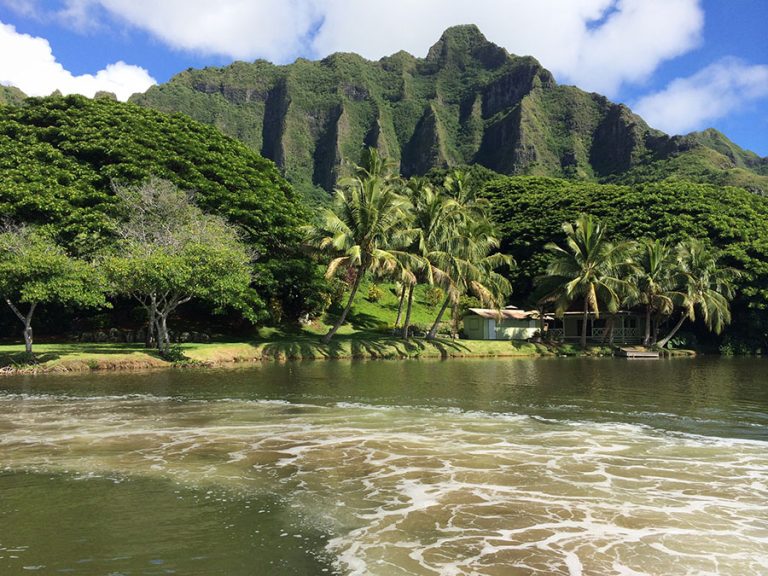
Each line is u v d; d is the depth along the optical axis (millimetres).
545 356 45625
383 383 23953
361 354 39094
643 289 49188
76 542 7242
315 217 52469
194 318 45406
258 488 9445
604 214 64312
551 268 47562
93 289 27906
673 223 56000
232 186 44062
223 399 18875
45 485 9539
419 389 22078
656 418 16047
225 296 31203
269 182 48562
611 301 46062
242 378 25141
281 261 42469
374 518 8086
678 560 6770
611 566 6602
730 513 8328
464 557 6824
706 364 38844
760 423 15352
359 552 6969
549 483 9750
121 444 12414
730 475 10289
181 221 35375
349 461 11133
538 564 6641
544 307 54469
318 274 45969
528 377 27656
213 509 8445
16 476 10039
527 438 13281
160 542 7254
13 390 20719
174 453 11680
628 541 7305
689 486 9609
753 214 59094
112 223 35125
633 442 12922
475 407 17734
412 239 40531
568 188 78500
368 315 58219
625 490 9367
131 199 36031
